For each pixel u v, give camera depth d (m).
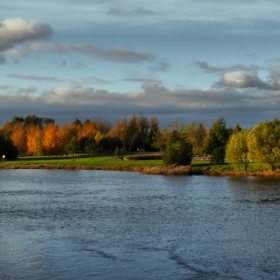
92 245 31.34
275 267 26.42
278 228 37.19
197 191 65.94
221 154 109.44
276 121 94.50
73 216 43.31
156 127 196.00
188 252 29.56
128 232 35.59
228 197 58.44
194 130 163.88
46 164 125.94
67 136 167.62
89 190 68.31
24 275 24.97
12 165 126.62
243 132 100.44
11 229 36.81
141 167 109.56
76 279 24.38
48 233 35.25
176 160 105.00
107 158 144.25
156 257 28.38
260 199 56.19
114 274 25.19
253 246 31.12
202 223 39.47
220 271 25.67
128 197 59.16
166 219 41.62
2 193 64.19
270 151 92.31
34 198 58.16
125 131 188.25
